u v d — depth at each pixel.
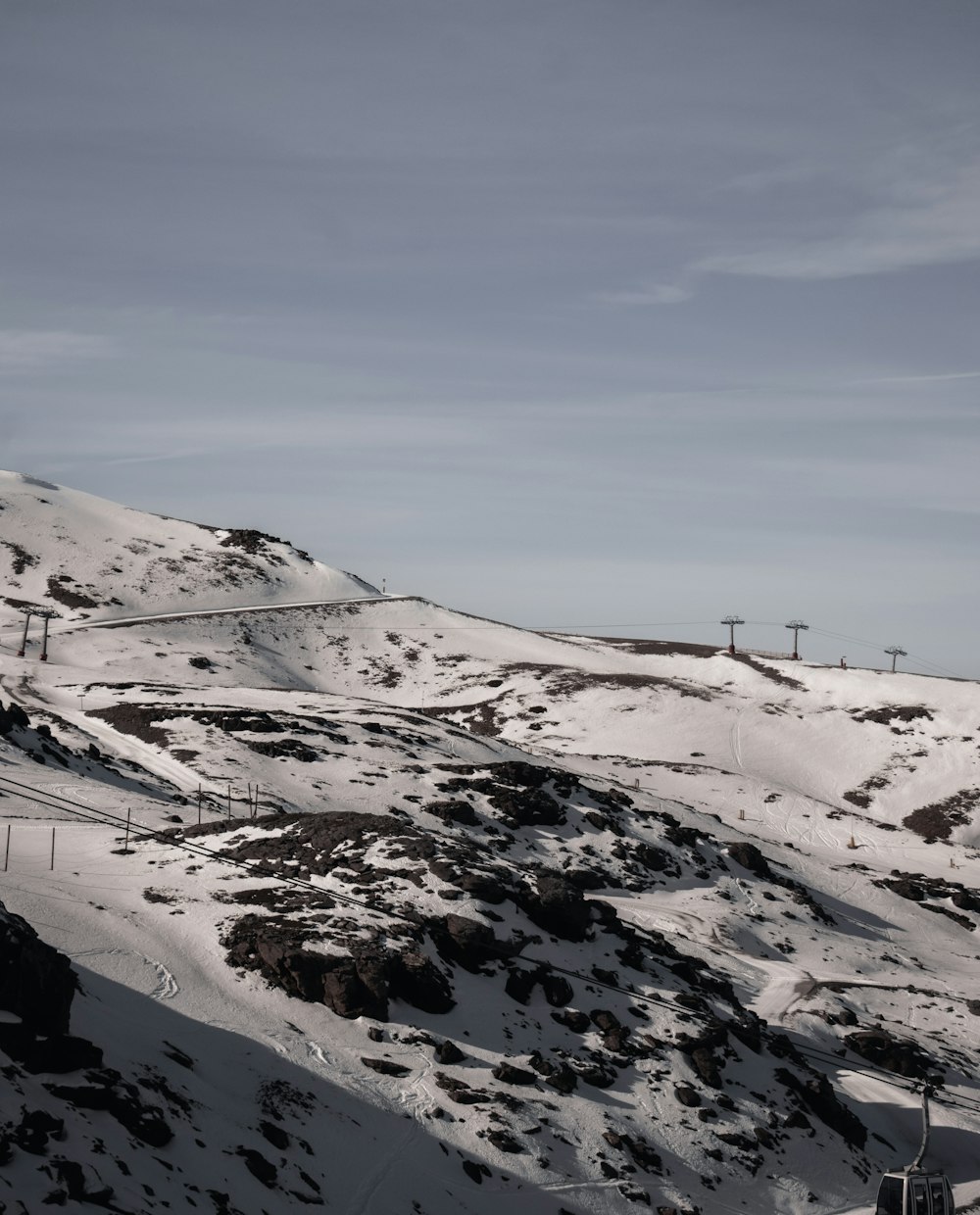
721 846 92.25
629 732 153.50
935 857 112.38
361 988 39.81
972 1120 49.50
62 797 62.47
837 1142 42.59
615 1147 36.47
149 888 46.25
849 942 80.00
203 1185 25.89
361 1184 30.11
